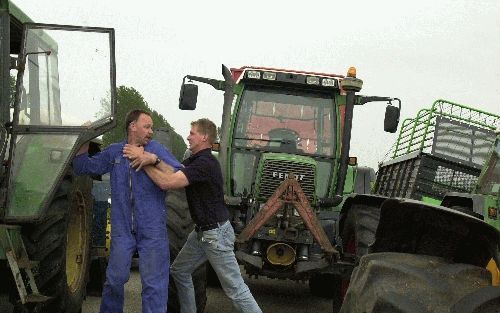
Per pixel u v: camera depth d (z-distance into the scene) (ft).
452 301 8.96
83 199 20.33
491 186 23.11
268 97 25.41
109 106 18.44
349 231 22.80
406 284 9.41
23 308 16.80
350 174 27.58
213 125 17.40
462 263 10.09
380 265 9.95
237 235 22.12
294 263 21.93
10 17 17.83
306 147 25.09
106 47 18.61
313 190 23.25
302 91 25.50
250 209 22.94
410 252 11.32
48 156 17.17
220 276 17.48
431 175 33.60
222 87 25.34
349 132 24.43
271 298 28.58
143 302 16.15
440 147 34.24
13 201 16.62
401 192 35.91
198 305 20.83
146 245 16.08
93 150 23.13
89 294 25.77
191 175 16.52
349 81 24.04
